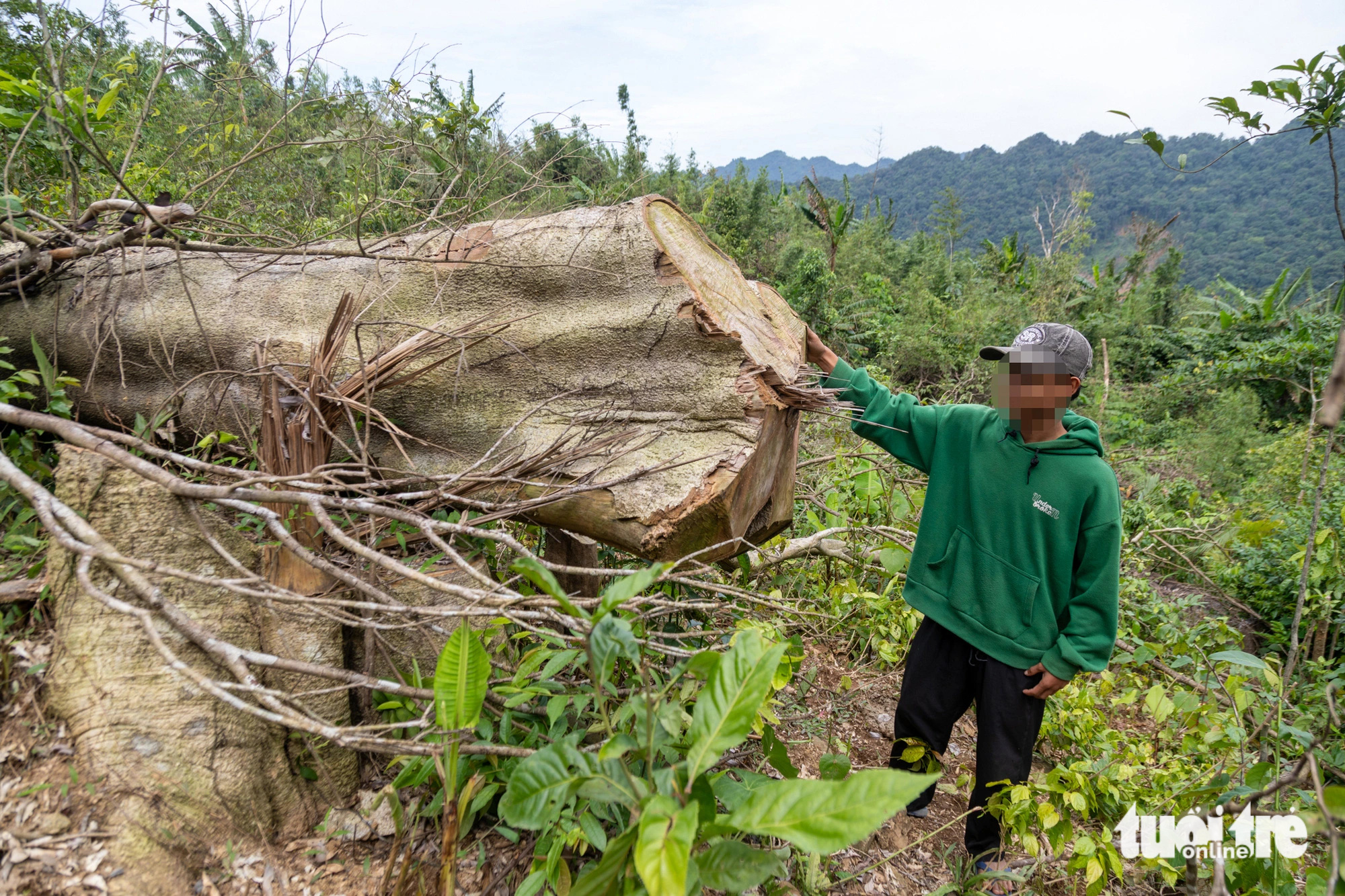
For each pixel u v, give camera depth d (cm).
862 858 225
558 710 169
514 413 207
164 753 150
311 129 325
